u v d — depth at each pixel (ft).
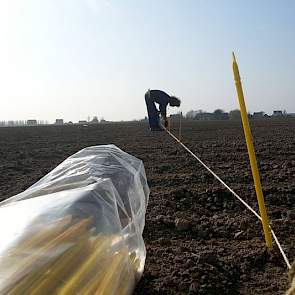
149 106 31.40
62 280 7.20
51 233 7.97
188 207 20.79
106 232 8.97
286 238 15.83
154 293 11.75
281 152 41.24
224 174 28.96
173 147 49.49
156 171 31.86
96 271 8.04
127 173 12.93
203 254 13.97
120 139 68.18
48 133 99.55
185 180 27.27
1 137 84.89
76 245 7.93
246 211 19.79
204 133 78.38
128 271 9.80
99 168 12.19
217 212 19.99
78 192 9.64
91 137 77.56
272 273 13.07
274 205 20.79
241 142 54.13
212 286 12.10
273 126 102.53
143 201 13.98
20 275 6.88
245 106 13.67
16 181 30.71
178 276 12.69
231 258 14.12
